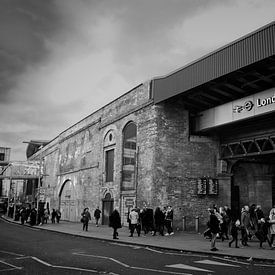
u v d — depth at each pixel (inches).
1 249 560.4
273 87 711.1
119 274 365.7
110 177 1192.2
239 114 793.6
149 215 829.8
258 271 386.9
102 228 1063.6
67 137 1707.7
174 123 948.6
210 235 722.2
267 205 950.4
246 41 672.4
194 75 803.4
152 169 914.7
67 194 1649.9
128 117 1072.8
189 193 930.7
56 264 425.1
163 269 395.5
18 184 2856.8
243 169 998.4
